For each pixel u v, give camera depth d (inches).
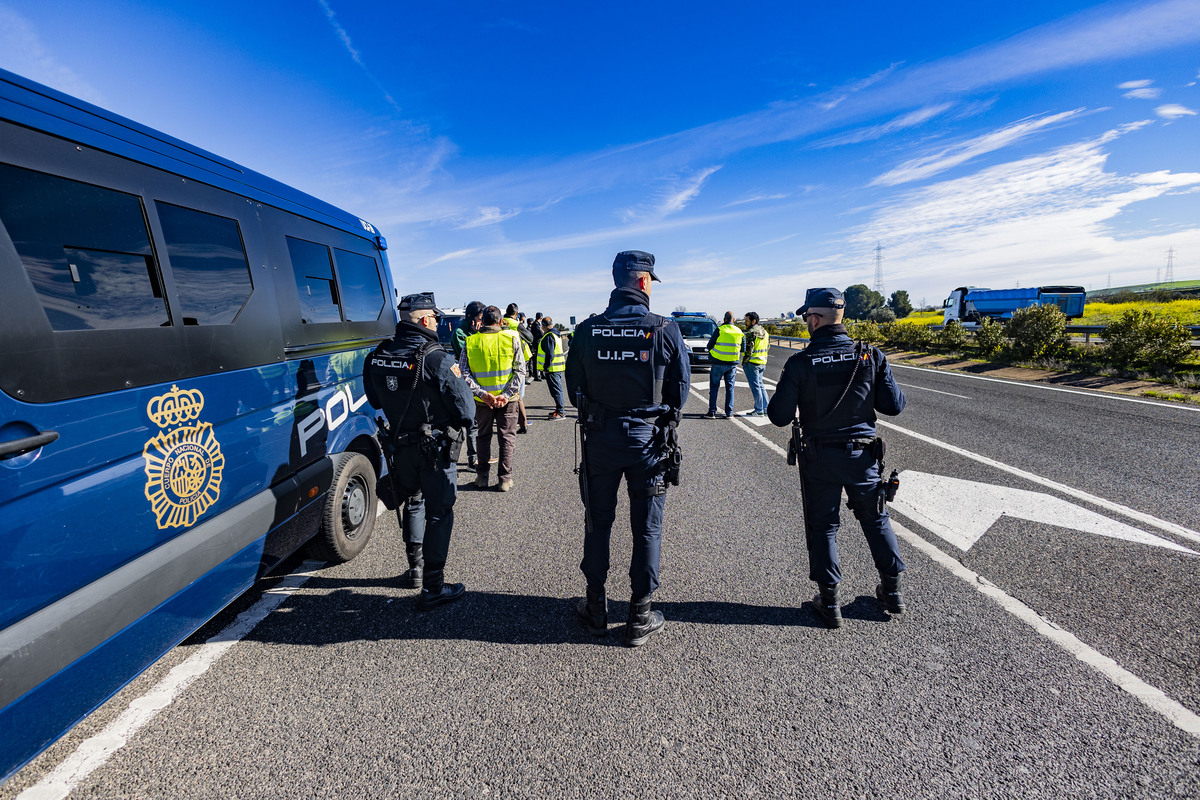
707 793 69.9
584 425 103.7
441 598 118.8
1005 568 130.5
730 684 91.4
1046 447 243.6
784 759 75.4
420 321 120.3
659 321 100.4
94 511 69.5
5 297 60.1
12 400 59.8
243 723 83.7
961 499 178.2
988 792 69.3
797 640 104.2
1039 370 540.1
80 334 69.4
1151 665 93.3
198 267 93.6
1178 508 165.5
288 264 123.4
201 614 88.4
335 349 141.6
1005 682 90.2
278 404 113.7
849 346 104.7
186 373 87.6
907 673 93.3
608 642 104.6
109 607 70.4
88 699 67.9
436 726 82.6
